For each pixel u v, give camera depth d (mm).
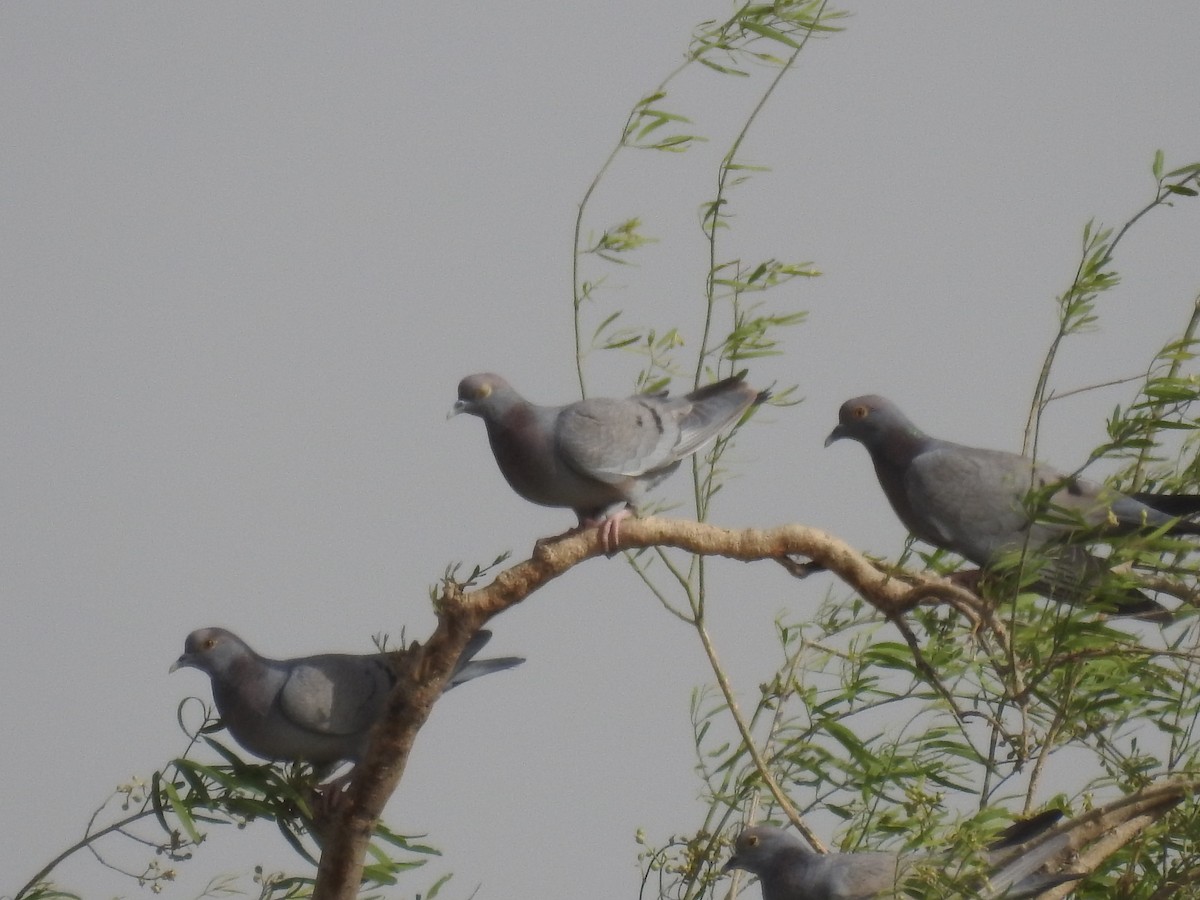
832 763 12500
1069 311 11648
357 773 11109
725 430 13258
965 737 11922
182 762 11359
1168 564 11734
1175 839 11625
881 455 13188
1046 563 10922
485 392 12641
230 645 12383
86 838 11273
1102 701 11359
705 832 12367
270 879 12125
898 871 10438
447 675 10766
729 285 13367
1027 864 10398
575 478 12562
